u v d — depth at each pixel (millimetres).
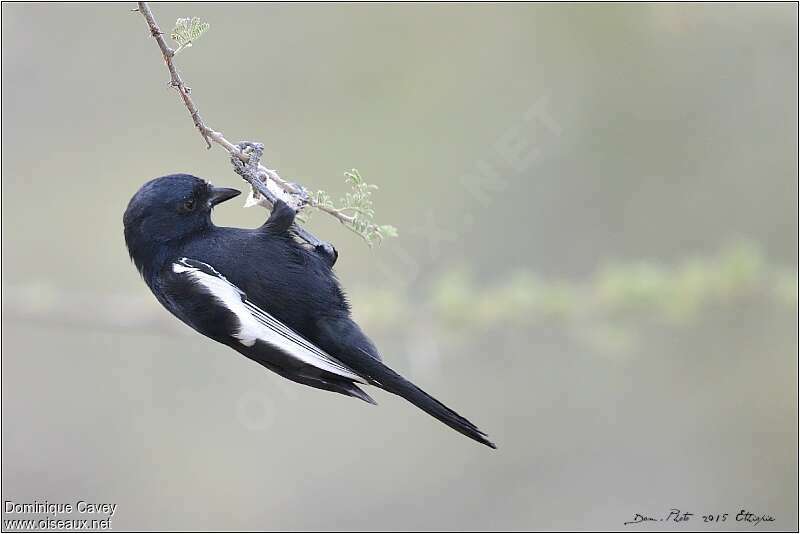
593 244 15445
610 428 16016
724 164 15812
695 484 15727
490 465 15992
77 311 13305
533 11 15984
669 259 15664
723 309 13375
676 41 15766
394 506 15859
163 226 7875
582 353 16156
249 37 16016
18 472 15750
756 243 15094
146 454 15852
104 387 16234
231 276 7719
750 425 15812
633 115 15797
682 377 16141
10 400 16062
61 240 15844
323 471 15969
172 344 16219
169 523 15477
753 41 15727
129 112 16000
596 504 15750
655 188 15781
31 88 15930
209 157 15844
